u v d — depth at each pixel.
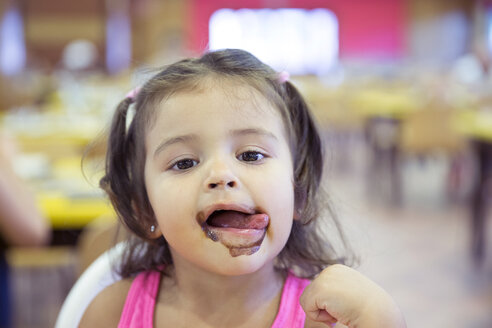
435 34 17.72
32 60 10.59
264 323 0.80
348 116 8.14
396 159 5.97
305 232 0.88
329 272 0.73
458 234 4.87
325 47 18.16
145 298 0.84
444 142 5.86
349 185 6.73
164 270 0.87
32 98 8.28
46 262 2.76
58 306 3.30
